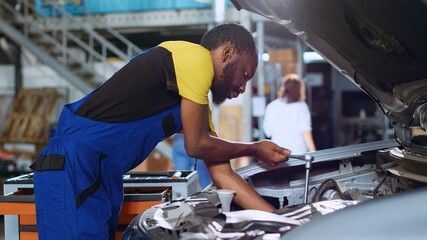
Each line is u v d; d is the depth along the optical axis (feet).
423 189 3.67
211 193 5.61
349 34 5.92
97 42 27.02
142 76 5.48
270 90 23.54
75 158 5.49
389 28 5.38
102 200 5.61
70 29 24.77
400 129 6.57
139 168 20.72
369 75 6.39
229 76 5.57
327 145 28.09
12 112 26.78
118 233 6.67
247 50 5.51
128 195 6.58
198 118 5.30
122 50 28.84
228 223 4.19
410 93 5.99
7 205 6.55
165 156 21.03
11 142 26.12
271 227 4.11
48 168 5.54
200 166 13.47
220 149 5.62
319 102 28.50
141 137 5.66
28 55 27.58
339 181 6.72
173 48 5.48
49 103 26.58
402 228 3.24
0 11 25.12
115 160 5.70
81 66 23.98
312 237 3.33
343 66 6.66
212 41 5.56
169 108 5.59
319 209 4.73
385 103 6.58
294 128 14.21
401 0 4.81
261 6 6.26
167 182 7.12
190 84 5.20
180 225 4.44
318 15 5.88
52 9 24.89
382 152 6.73
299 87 14.30
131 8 24.22
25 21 23.99
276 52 24.02
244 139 19.43
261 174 6.93
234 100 20.39
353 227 3.32
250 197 5.52
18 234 6.70
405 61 5.74
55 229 5.50
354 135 28.19
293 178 7.02
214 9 19.11
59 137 5.69
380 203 3.54
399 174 5.81
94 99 5.65
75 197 5.45
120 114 5.52
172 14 23.68
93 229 5.46
